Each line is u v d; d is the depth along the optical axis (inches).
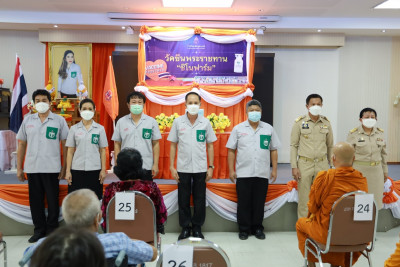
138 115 136.1
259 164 136.8
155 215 87.0
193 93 136.2
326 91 301.3
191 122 137.3
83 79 290.8
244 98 238.4
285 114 301.1
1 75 293.1
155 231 87.3
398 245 64.7
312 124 138.3
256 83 283.0
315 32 288.5
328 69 301.0
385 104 306.3
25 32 293.3
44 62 296.2
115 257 51.0
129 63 280.4
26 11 263.4
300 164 139.1
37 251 31.0
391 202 148.6
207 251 55.3
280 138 300.8
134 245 53.7
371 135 141.6
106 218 86.7
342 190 85.9
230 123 225.8
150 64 237.5
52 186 133.9
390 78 305.4
